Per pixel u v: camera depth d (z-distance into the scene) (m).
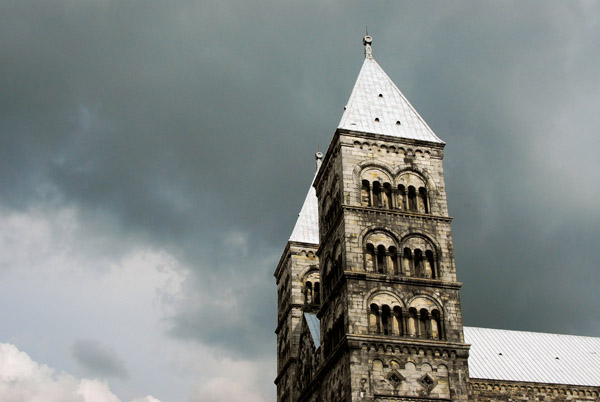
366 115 78.12
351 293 67.06
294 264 98.44
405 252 70.94
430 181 75.06
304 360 84.94
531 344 91.19
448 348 66.25
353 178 72.94
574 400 83.25
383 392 63.19
